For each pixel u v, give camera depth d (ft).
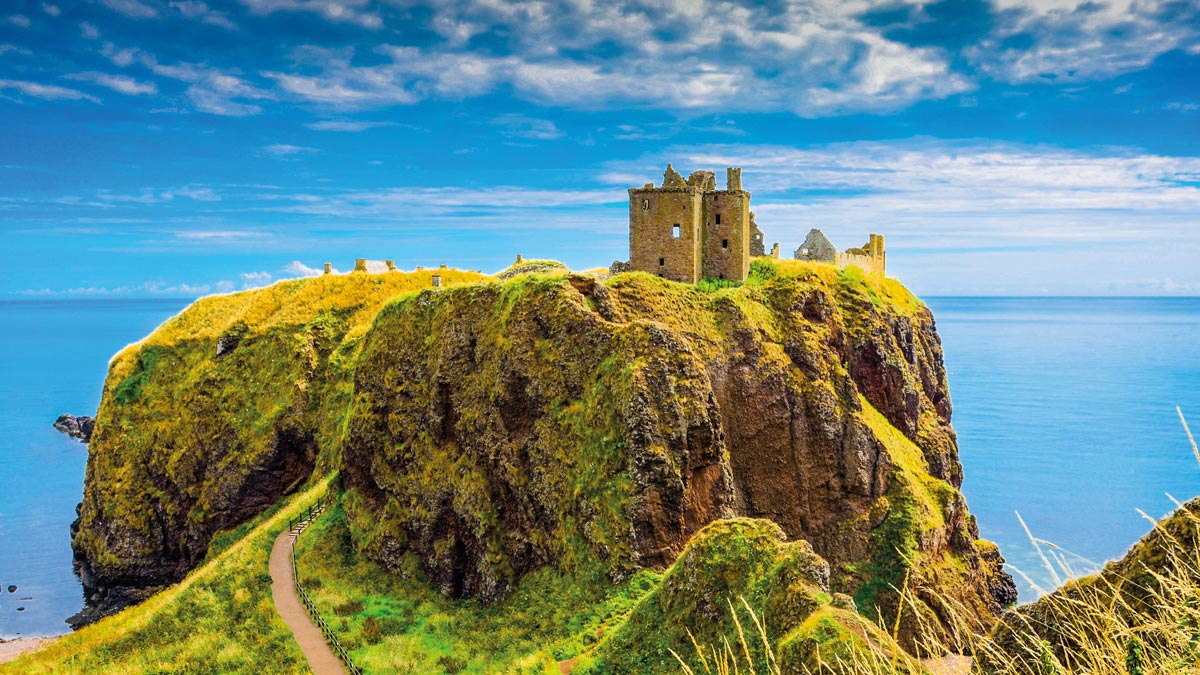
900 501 250.98
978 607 252.42
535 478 211.41
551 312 224.94
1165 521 68.33
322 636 187.42
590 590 185.06
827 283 294.87
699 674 122.62
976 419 590.55
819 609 112.27
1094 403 636.48
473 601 208.74
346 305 349.00
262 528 258.57
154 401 338.75
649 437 195.93
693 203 267.39
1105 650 50.44
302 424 310.24
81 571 318.04
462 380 236.43
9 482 457.68
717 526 140.67
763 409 246.68
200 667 180.24
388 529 231.30
